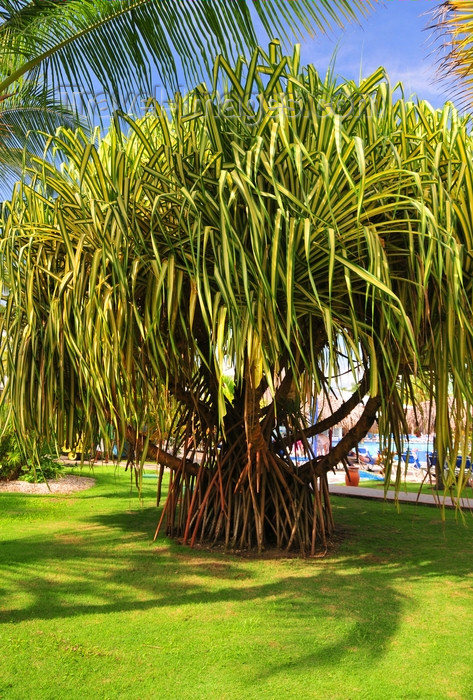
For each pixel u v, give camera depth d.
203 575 3.81
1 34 3.78
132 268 3.04
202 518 4.85
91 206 2.88
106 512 6.51
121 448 3.15
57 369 3.75
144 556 4.33
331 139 2.91
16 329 3.44
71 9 3.54
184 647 2.57
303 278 3.34
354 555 4.48
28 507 6.82
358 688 2.19
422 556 4.46
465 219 3.22
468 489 8.95
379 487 9.89
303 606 3.16
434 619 2.97
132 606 3.14
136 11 3.57
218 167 3.04
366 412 4.61
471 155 3.41
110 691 2.15
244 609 3.10
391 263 3.56
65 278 3.07
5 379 4.10
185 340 3.92
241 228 3.20
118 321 2.99
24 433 3.59
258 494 4.73
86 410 3.67
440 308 3.19
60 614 3.00
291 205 3.14
